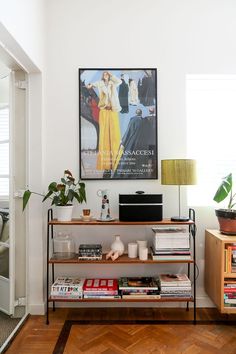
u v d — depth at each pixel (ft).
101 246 8.39
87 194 8.79
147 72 8.77
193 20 8.85
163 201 8.82
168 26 8.85
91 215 8.64
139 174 8.75
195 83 9.34
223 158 9.30
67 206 7.97
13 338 7.01
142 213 7.83
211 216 8.88
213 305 8.69
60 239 8.35
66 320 7.91
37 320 7.92
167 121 8.80
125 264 8.77
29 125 8.39
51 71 8.77
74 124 8.79
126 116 8.76
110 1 8.85
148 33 8.83
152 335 7.14
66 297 7.73
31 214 8.37
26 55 7.14
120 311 8.44
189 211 8.44
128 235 8.82
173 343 6.80
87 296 7.74
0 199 8.64
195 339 6.97
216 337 7.07
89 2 8.84
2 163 8.60
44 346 6.70
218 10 8.85
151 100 8.76
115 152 8.75
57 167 8.77
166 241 7.83
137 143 8.75
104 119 8.75
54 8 8.81
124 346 6.68
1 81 8.64
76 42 8.79
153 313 8.31
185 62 8.81
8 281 8.14
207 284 8.50
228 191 7.94
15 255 8.43
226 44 8.84
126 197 7.86
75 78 8.79
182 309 8.57
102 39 8.81
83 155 8.72
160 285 7.82
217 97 9.33
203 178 9.26
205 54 8.82
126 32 8.82
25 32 6.93
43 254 8.46
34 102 8.40
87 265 8.77
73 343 6.80
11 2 6.05
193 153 9.30
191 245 8.83
